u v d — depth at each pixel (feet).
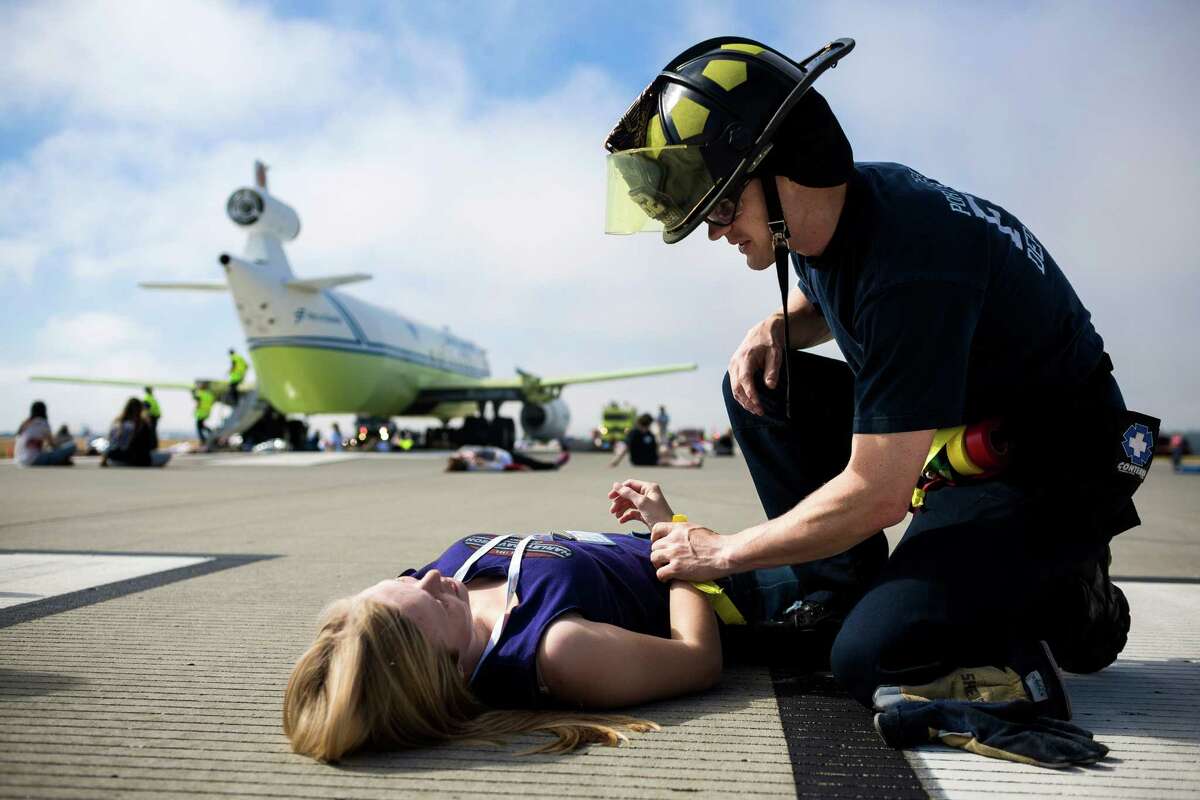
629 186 4.79
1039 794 3.57
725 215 4.76
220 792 3.55
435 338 98.68
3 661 5.82
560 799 3.48
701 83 4.46
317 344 75.15
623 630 4.61
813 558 4.63
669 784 3.67
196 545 12.91
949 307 4.26
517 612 4.51
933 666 4.39
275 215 78.23
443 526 15.70
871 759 4.00
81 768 3.83
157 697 4.97
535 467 42.19
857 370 5.09
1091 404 4.75
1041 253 4.87
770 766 3.90
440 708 4.12
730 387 6.57
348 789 3.59
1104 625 5.12
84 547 12.75
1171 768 3.90
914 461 4.29
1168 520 18.47
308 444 92.53
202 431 80.07
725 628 5.93
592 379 91.76
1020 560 4.43
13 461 55.26
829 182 4.43
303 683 3.96
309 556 11.57
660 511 6.21
